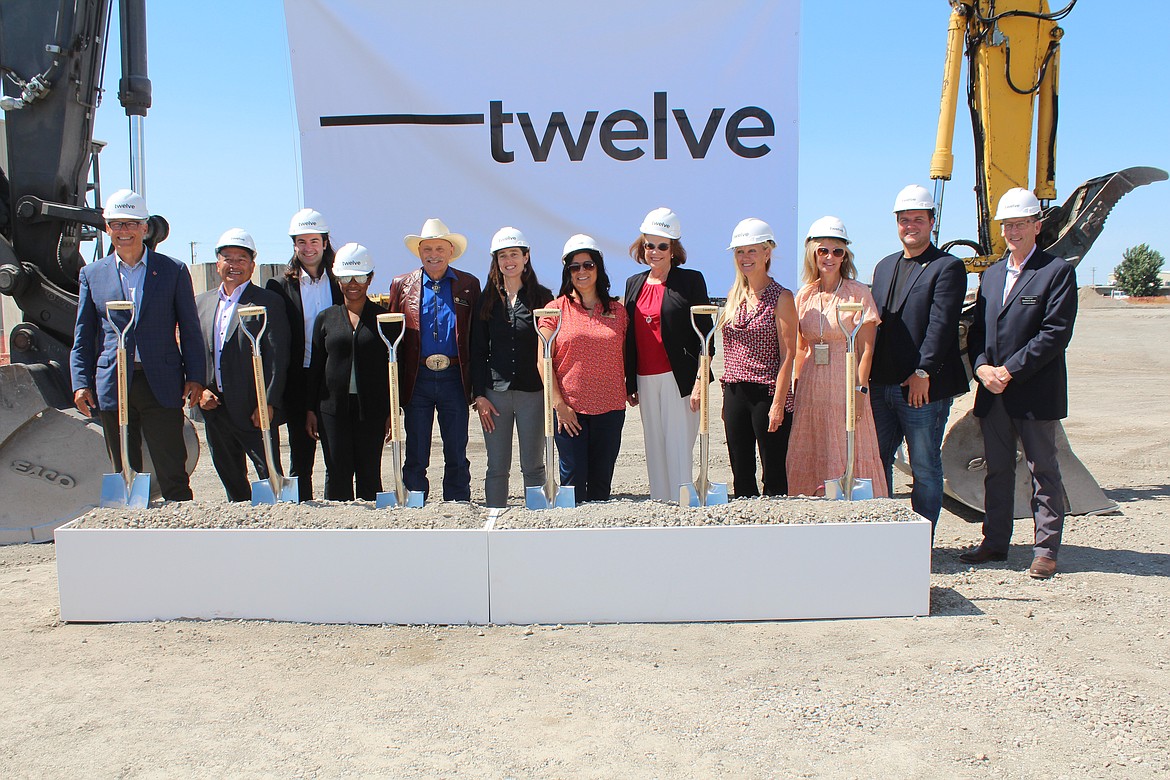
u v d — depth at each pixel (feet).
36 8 20.11
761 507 13.89
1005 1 21.03
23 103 20.31
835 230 15.40
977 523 20.51
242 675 11.56
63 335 20.68
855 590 13.26
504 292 16.52
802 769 9.11
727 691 10.90
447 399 16.94
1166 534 18.65
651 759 9.34
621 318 16.06
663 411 16.22
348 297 16.65
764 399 15.88
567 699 10.75
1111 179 19.88
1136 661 11.75
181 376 16.76
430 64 19.97
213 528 13.62
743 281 16.02
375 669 11.71
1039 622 13.19
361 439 16.81
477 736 9.88
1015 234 15.62
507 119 20.01
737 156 19.83
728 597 13.20
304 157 20.16
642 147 19.90
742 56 19.63
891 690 10.87
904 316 15.81
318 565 13.37
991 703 10.52
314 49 19.94
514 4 19.75
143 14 20.51
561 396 15.99
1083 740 9.65
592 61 19.81
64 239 20.77
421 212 20.22
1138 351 67.26
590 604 13.21
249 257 16.90
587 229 20.15
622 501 14.79
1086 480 20.53
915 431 16.02
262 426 14.92
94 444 19.36
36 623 13.66
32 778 9.14
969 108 21.62
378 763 9.34
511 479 25.02
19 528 19.29
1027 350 15.33
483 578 13.24
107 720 10.37
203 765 9.34
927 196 15.72
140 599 13.62
